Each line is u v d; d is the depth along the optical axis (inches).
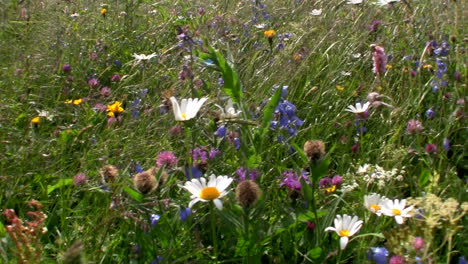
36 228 23.5
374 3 52.7
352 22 53.1
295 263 26.7
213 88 39.4
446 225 24.0
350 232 24.2
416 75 42.1
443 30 50.2
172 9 63.6
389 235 23.9
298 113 40.3
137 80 46.8
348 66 47.0
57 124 39.5
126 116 39.2
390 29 51.0
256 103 35.7
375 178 30.1
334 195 28.4
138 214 26.4
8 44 49.6
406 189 32.5
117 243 27.0
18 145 34.3
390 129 36.8
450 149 36.1
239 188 23.3
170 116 35.9
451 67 44.1
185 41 36.3
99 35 54.7
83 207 29.9
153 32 54.6
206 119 32.0
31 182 31.5
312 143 24.3
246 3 61.2
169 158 28.7
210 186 23.7
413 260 22.4
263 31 54.8
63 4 62.6
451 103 39.3
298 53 47.4
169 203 27.3
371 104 36.2
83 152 34.6
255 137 30.9
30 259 23.1
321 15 54.6
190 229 26.9
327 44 48.6
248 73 42.6
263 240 25.7
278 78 41.8
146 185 23.3
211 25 53.3
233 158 32.3
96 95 43.0
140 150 33.4
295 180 28.8
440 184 30.3
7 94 41.1
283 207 27.3
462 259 25.3
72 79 44.8
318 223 25.6
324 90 42.6
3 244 25.3
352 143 38.1
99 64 49.4
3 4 55.1
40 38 50.6
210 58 31.1
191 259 26.5
